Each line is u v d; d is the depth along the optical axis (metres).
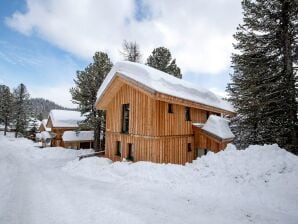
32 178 12.23
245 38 15.11
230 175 8.52
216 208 6.11
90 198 7.42
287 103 12.99
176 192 7.72
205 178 8.77
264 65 14.79
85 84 25.30
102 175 11.67
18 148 33.31
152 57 34.53
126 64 15.86
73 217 5.86
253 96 15.09
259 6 14.10
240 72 19.08
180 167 10.43
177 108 15.16
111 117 17.50
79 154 25.62
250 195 6.81
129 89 15.54
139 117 14.35
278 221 5.19
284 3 13.20
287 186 6.88
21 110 55.66
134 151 14.59
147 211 6.03
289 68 13.24
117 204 6.66
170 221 5.36
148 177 9.80
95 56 25.67
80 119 39.25
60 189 9.02
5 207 7.04
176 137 14.73
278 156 8.70
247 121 16.20
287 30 13.60
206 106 16.36
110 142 17.38
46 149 28.86
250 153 9.56
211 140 15.48
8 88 56.56
